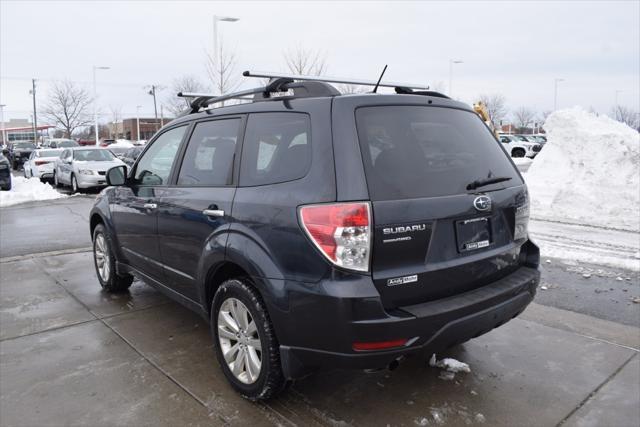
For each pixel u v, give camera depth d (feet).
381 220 8.86
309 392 11.30
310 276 9.11
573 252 23.25
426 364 12.55
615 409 10.57
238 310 10.88
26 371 12.36
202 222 11.78
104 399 11.08
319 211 9.00
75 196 52.21
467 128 11.14
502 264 10.90
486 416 10.34
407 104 10.26
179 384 11.71
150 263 14.85
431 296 9.55
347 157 9.08
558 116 37.11
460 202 9.86
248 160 11.07
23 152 111.65
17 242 27.86
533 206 34.63
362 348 8.80
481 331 10.10
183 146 13.56
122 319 15.79
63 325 15.30
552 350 13.37
